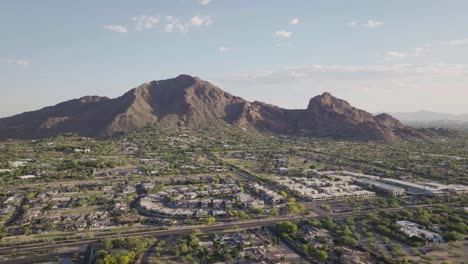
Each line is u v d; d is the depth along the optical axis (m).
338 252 166.50
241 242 181.75
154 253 170.62
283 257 163.75
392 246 174.75
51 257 166.12
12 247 178.88
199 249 172.38
